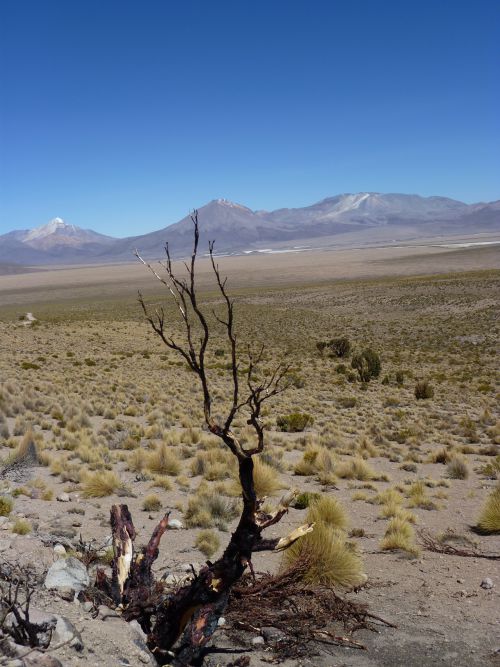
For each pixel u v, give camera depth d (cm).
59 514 1195
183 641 551
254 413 553
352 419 3316
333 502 1200
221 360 6056
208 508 1250
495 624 729
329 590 794
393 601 800
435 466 2131
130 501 1395
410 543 1059
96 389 3797
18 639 499
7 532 906
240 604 723
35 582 637
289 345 7562
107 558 845
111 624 562
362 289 13288
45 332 7288
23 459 1481
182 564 895
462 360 6425
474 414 3581
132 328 8419
